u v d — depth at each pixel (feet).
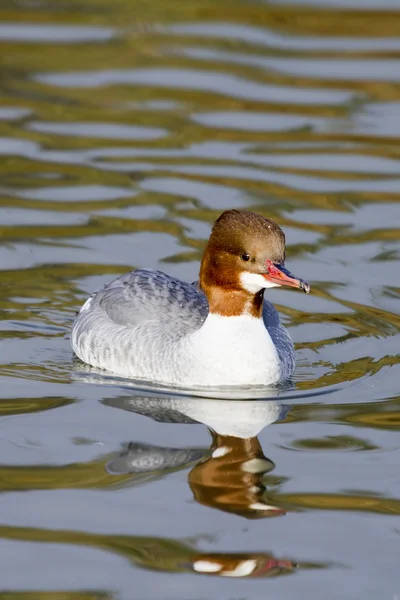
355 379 41.73
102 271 50.83
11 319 46.52
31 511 30.99
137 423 36.94
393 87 73.31
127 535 29.94
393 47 79.66
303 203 57.98
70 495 31.83
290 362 42.19
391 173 61.93
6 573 28.27
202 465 33.81
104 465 33.65
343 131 67.31
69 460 33.96
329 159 63.62
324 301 49.16
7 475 32.96
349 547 29.60
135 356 41.88
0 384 40.32
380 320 47.29
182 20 84.84
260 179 60.85
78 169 61.77
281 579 28.25
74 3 87.86
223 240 39.65
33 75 74.54
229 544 29.60
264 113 69.77
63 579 28.04
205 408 38.60
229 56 78.02
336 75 75.05
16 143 64.90
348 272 51.31
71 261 51.80
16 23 83.30
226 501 31.65
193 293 44.11
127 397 39.52
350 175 61.62
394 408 38.75
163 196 58.59
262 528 30.40
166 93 72.33
